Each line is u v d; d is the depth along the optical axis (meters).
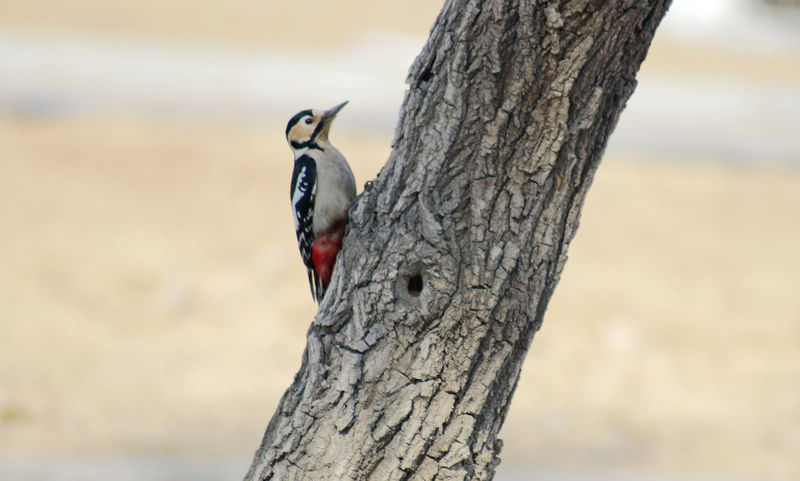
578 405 12.10
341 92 26.28
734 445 11.12
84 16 33.41
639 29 4.30
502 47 4.36
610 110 4.50
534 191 4.54
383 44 34.72
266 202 18.98
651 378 13.11
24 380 11.84
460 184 4.59
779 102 29.70
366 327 4.72
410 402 4.69
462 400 4.69
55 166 19.94
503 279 4.59
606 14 4.18
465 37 4.44
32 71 25.38
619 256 17.66
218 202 18.81
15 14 32.41
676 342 14.32
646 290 16.17
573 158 4.52
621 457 10.62
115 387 11.96
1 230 16.62
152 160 20.66
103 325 13.87
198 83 25.91
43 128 21.98
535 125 4.45
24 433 10.38
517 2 4.27
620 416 11.84
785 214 20.50
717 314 15.36
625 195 20.89
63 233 16.88
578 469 10.21
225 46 30.58
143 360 12.88
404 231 4.66
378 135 22.98
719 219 19.94
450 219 4.60
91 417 11.03
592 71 4.36
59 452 9.97
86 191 18.78
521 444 10.88
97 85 24.92
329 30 36.44
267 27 35.50
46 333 13.40
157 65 27.11
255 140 22.33
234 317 14.47
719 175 22.73
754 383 13.06
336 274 4.88
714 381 13.02
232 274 15.93
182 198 18.94
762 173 23.11
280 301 15.13
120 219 17.72
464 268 4.60
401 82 27.92
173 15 35.78
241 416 11.36
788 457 10.85
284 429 4.89
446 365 4.66
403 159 4.71
